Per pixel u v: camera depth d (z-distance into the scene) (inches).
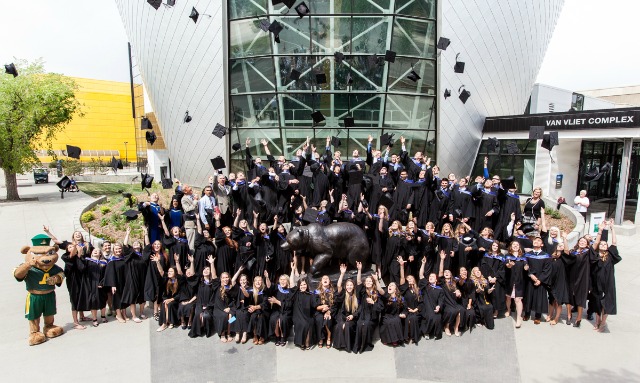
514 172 692.7
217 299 276.5
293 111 581.9
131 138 2160.4
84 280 280.2
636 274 399.2
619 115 546.6
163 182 412.2
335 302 262.1
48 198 909.8
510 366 237.6
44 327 272.4
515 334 277.6
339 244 303.1
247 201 378.6
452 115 603.8
